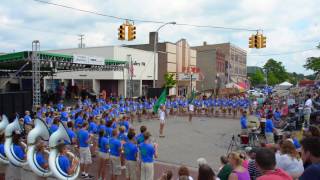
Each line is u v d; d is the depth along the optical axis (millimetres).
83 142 11500
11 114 19188
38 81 22547
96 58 29328
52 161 8242
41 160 8688
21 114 19859
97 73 42344
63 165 8281
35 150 8789
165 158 15039
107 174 11781
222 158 7293
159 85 50969
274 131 15789
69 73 44219
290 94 46750
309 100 17906
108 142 10977
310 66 52156
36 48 22547
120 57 41625
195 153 16141
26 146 9719
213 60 68625
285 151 6391
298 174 6125
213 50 68688
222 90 54406
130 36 25141
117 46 41094
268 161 4074
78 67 32812
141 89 46125
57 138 8367
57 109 23281
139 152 9930
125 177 11430
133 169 10047
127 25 25156
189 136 21125
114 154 10562
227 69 77188
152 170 9719
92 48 41750
